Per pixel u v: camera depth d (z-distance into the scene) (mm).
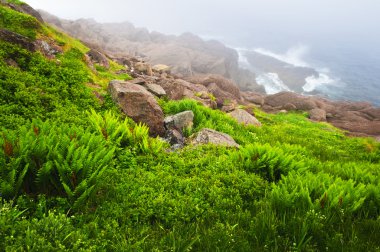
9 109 8805
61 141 6258
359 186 7402
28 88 10219
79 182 5844
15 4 18625
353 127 37438
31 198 5523
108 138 8156
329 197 6258
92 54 21516
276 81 80062
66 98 10953
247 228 5527
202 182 7246
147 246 4688
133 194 6254
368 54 176125
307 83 81000
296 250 4848
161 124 11969
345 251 4887
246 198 7016
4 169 5410
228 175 7637
